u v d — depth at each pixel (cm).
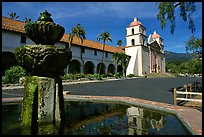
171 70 8425
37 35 541
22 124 504
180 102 1067
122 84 2552
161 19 1441
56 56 521
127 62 5241
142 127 505
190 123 496
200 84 2270
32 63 518
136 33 5472
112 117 626
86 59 4012
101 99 1009
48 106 527
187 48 2148
